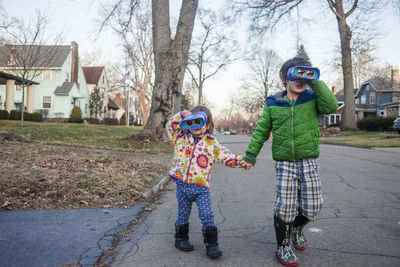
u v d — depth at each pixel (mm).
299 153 2785
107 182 5484
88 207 4344
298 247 3055
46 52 26812
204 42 34031
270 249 3133
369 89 47875
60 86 33375
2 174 5156
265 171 8312
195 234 3584
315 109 2812
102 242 3166
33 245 2951
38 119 26359
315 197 2799
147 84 37719
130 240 3324
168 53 13680
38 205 4191
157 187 5887
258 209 4594
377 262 2779
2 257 2662
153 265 2742
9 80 23906
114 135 17594
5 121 19578
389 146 15281
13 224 3451
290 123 2809
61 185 4977
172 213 4418
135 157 9188
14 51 21391
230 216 4254
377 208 4527
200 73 36750
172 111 13828
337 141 20516
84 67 45344
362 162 9656
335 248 3107
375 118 30734
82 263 2676
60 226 3512
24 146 9328
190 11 13758
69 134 14938
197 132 2977
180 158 3033
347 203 4832
